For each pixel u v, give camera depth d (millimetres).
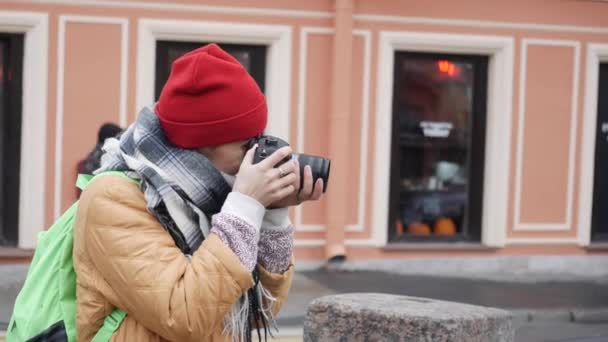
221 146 2238
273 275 2365
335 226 11219
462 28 11656
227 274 2100
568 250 12289
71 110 10422
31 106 10289
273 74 11055
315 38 11164
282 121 11102
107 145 2312
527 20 11891
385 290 10344
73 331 2217
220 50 2229
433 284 10961
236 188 2176
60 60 10367
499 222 11945
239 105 2189
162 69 10820
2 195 10398
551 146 12125
